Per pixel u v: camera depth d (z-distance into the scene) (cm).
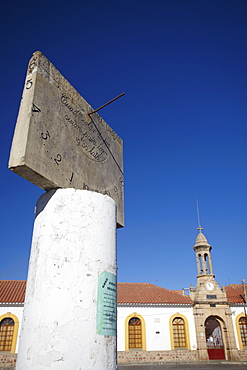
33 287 440
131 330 2753
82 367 396
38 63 525
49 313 412
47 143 499
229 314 2903
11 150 464
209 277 3092
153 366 2370
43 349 394
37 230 486
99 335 427
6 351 2350
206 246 3278
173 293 3173
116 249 534
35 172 460
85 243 470
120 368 2225
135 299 2898
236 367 2298
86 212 493
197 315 2866
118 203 729
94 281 454
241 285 3475
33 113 481
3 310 2475
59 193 497
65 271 440
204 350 2727
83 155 604
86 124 639
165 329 2777
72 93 607
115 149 770
